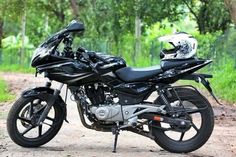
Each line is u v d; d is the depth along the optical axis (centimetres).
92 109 766
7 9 3334
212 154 790
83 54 764
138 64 3181
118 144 834
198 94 774
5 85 2014
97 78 762
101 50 3419
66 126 984
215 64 2377
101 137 886
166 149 782
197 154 784
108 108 762
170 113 767
